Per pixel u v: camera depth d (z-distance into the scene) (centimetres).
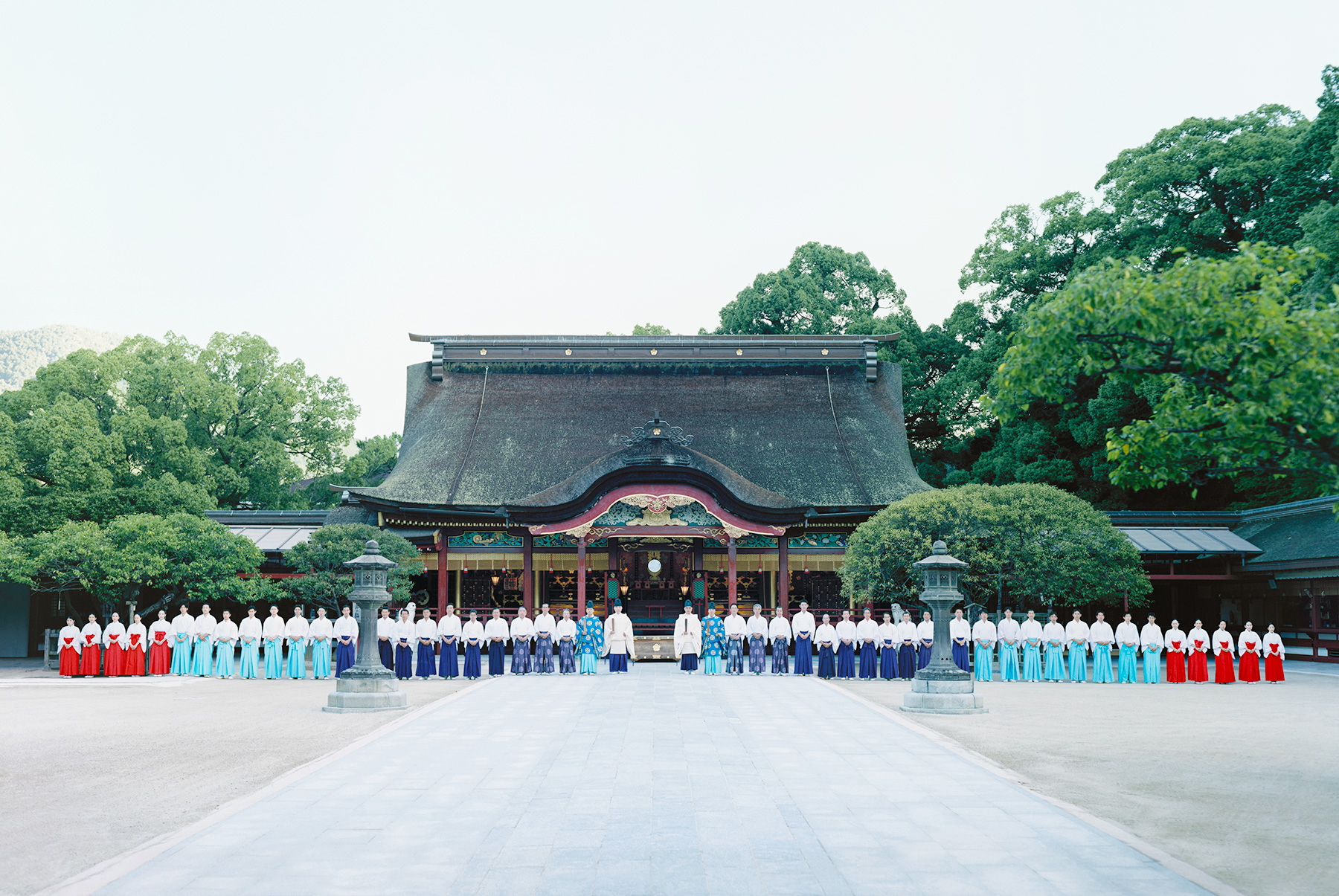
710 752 1725
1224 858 1091
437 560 4581
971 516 3422
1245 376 1119
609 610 4553
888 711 2312
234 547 3572
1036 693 2862
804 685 2962
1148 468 1313
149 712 2386
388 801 1334
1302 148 4162
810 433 4984
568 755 1691
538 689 2856
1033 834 1159
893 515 3541
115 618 3372
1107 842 1123
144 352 5481
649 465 4072
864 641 3259
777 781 1473
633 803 1320
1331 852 1115
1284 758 1720
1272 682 3195
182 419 5266
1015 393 1278
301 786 1433
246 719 2252
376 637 2506
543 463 4759
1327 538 3981
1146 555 4438
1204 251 4688
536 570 4481
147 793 1441
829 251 6712
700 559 4597
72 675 3366
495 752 1723
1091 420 4934
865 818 1239
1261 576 4350
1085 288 1170
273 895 936
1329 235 3369
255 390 5659
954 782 1463
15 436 4488
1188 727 2109
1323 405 1102
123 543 3475
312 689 3009
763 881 977
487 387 5184
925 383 6456
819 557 4525
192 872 1007
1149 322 1137
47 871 1047
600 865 1034
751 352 5341
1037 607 4441
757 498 4159
